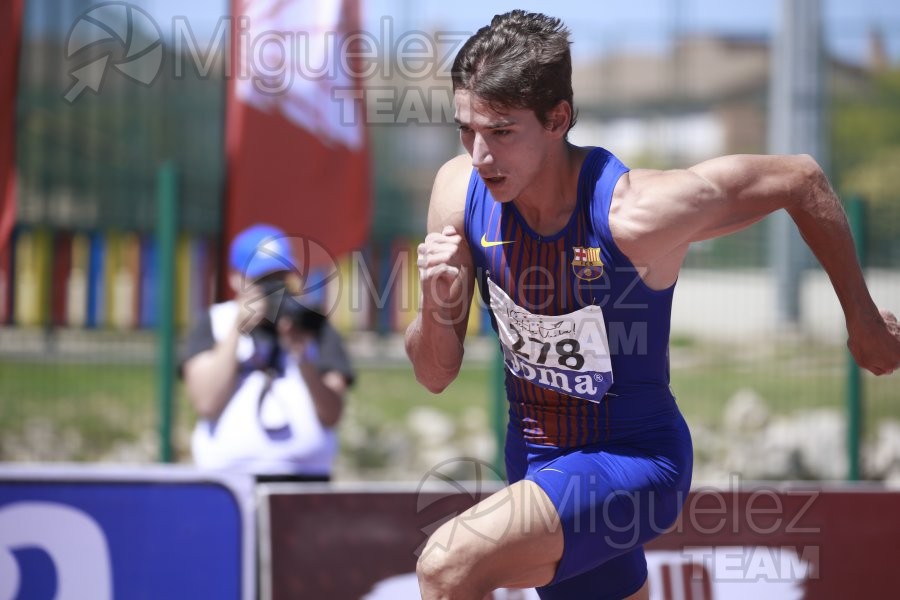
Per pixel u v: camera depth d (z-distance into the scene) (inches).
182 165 1106.7
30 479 488.7
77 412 979.3
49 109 1102.4
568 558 298.8
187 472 500.7
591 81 1995.6
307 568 501.4
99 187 1074.1
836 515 525.3
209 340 560.1
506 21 294.2
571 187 303.4
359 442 1064.2
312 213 754.8
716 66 3043.8
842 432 956.6
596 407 324.2
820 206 299.4
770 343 961.5
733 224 300.5
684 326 970.1
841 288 308.3
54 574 487.2
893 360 314.3
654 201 290.4
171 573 493.7
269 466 540.7
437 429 1100.5
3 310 978.7
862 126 1995.6
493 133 288.2
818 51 1539.1
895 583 524.7
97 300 996.6
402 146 1151.0
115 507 494.0
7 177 758.5
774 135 1561.3
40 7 1121.4
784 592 521.0
